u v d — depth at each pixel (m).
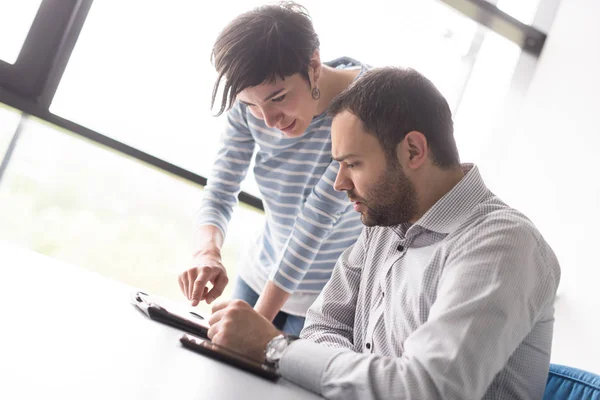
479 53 2.98
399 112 1.07
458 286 0.96
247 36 1.33
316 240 1.50
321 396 0.92
